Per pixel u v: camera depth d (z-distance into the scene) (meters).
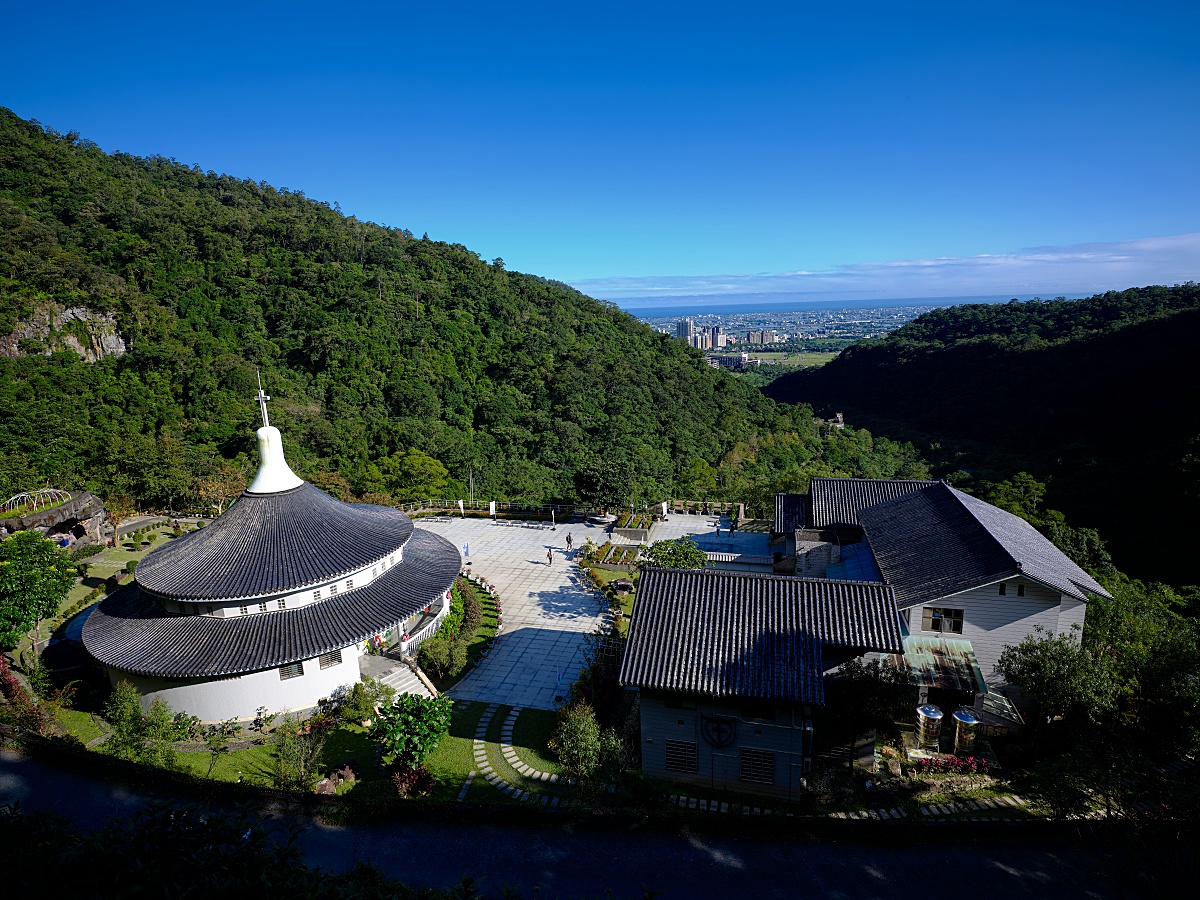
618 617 34.88
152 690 25.11
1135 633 26.48
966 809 20.34
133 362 78.44
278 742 22.75
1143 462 63.69
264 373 85.69
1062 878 16.14
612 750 20.64
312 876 10.56
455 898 11.44
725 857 16.75
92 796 17.48
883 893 15.70
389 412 89.81
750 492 58.66
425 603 29.36
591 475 52.12
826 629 21.83
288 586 25.78
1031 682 22.05
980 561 26.48
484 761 22.92
